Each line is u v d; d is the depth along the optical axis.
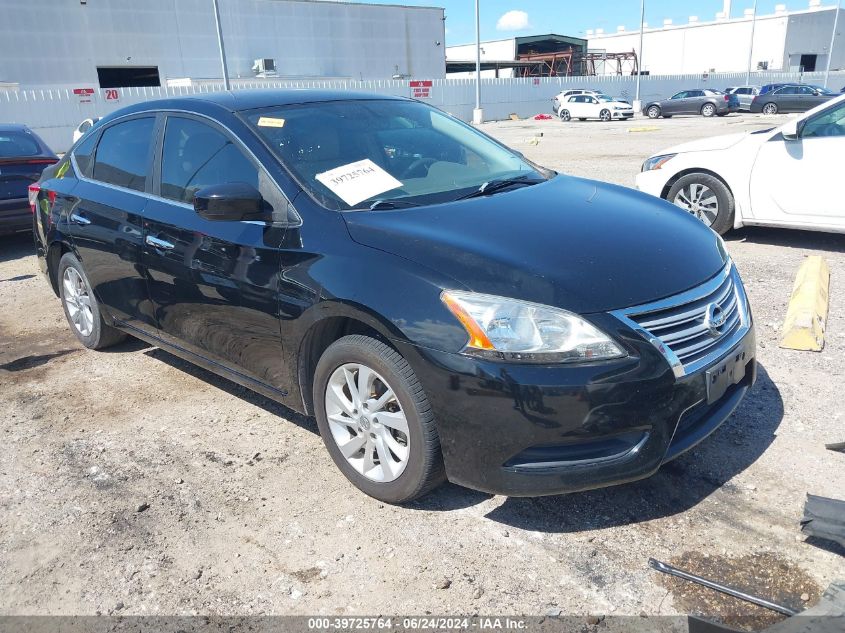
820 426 3.47
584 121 34.44
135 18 38.69
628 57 62.03
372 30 47.41
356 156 3.50
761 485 3.02
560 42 63.47
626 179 10.95
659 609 2.38
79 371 4.72
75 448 3.69
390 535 2.84
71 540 2.93
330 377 3.05
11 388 4.50
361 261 2.83
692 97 34.84
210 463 3.46
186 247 3.58
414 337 2.62
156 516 3.05
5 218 8.00
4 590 2.67
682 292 2.71
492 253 2.72
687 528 2.78
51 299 6.47
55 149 28.36
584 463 2.54
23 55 35.75
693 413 2.80
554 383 2.46
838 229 6.33
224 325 3.50
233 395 4.24
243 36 42.41
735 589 2.43
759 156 6.62
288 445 3.60
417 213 3.09
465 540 2.79
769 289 5.60
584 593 2.47
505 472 2.59
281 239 3.12
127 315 4.36
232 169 3.49
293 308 3.04
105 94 29.38
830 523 2.58
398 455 2.87
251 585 2.61
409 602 2.48
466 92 39.28
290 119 3.63
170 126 3.94
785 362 4.24
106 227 4.19
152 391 4.35
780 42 61.75
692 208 7.21
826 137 6.26
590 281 2.61
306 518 2.98
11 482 3.39
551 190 3.56
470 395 2.54
